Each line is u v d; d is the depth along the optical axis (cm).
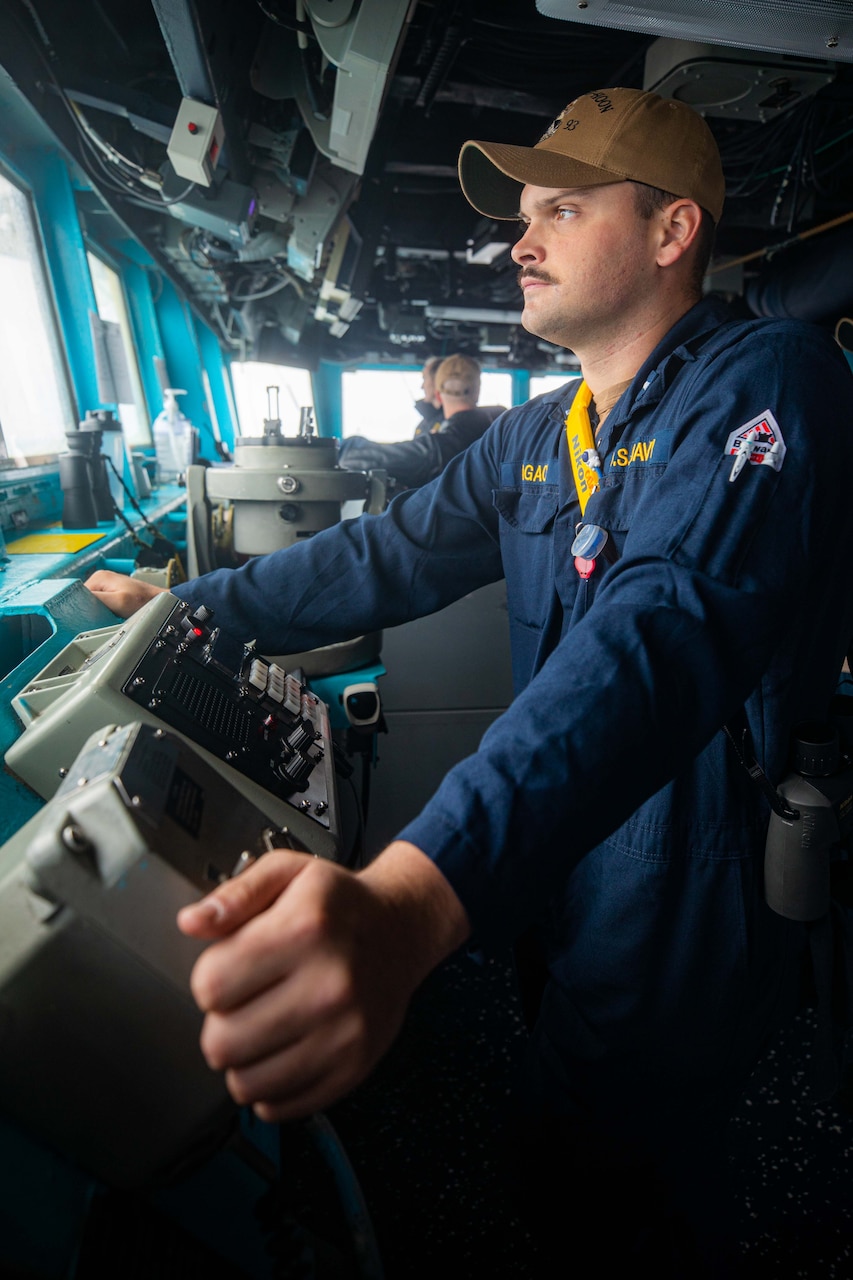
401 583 124
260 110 283
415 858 47
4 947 45
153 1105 48
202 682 90
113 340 293
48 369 247
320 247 349
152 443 427
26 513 192
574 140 94
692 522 68
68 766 74
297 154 309
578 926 100
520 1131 116
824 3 115
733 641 63
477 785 50
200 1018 47
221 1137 52
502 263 596
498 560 130
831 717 95
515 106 349
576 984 100
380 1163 135
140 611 100
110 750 55
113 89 222
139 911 45
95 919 45
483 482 125
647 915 92
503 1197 129
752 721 87
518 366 955
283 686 107
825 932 90
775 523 69
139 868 45
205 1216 59
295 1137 136
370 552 122
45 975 45
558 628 111
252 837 58
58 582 117
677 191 93
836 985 92
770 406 75
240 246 336
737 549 66
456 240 575
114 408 290
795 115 319
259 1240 64
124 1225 51
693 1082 100
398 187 495
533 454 115
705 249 100
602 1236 109
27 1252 43
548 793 50
